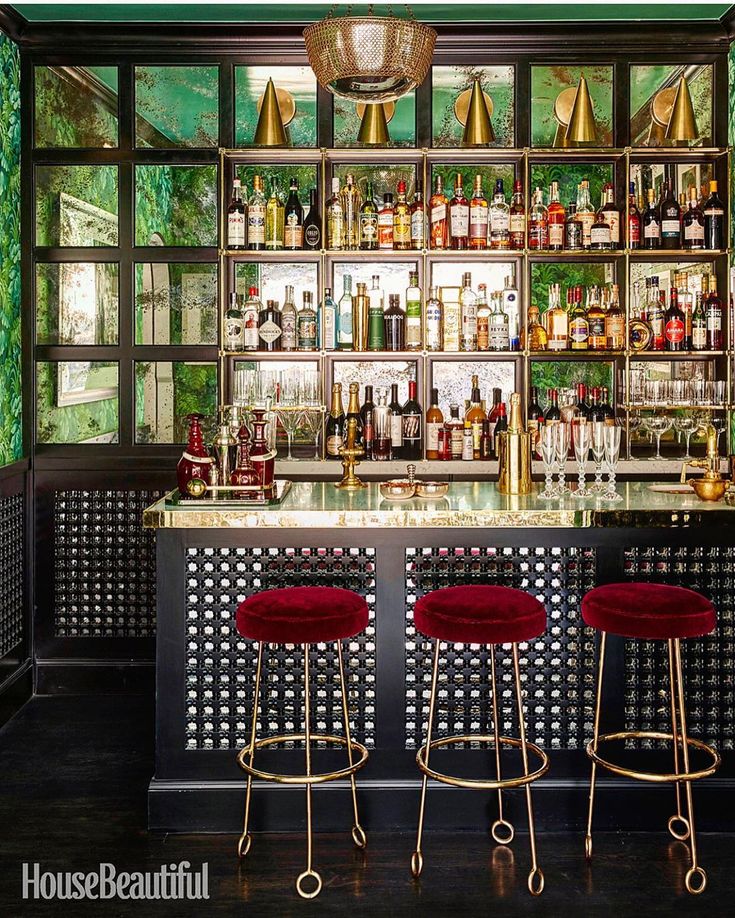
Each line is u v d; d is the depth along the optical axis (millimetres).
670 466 4289
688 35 4242
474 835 2881
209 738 2953
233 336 4309
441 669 2938
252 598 2611
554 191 4367
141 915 2395
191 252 4320
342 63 2760
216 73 4426
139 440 4547
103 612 4363
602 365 4664
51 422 4418
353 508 2855
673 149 4297
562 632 2951
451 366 4699
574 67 4543
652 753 2939
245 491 2955
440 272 4656
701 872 2508
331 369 4613
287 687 2936
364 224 4328
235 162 4469
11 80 4109
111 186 4359
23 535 4262
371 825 2918
